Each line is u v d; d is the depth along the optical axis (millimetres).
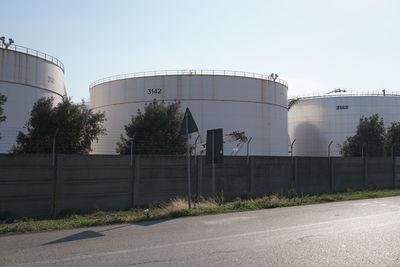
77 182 12398
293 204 13984
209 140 13023
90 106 42469
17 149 19172
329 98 51844
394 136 33281
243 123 37438
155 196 14109
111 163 13156
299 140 53750
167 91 36250
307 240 7188
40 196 11656
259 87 38781
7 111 28047
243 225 9055
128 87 37531
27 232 8305
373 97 50188
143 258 5836
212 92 36562
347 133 50406
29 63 29812
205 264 5492
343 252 6230
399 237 7480
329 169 20562
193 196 14867
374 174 23078
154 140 23094
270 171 17766
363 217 10375
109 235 7836
